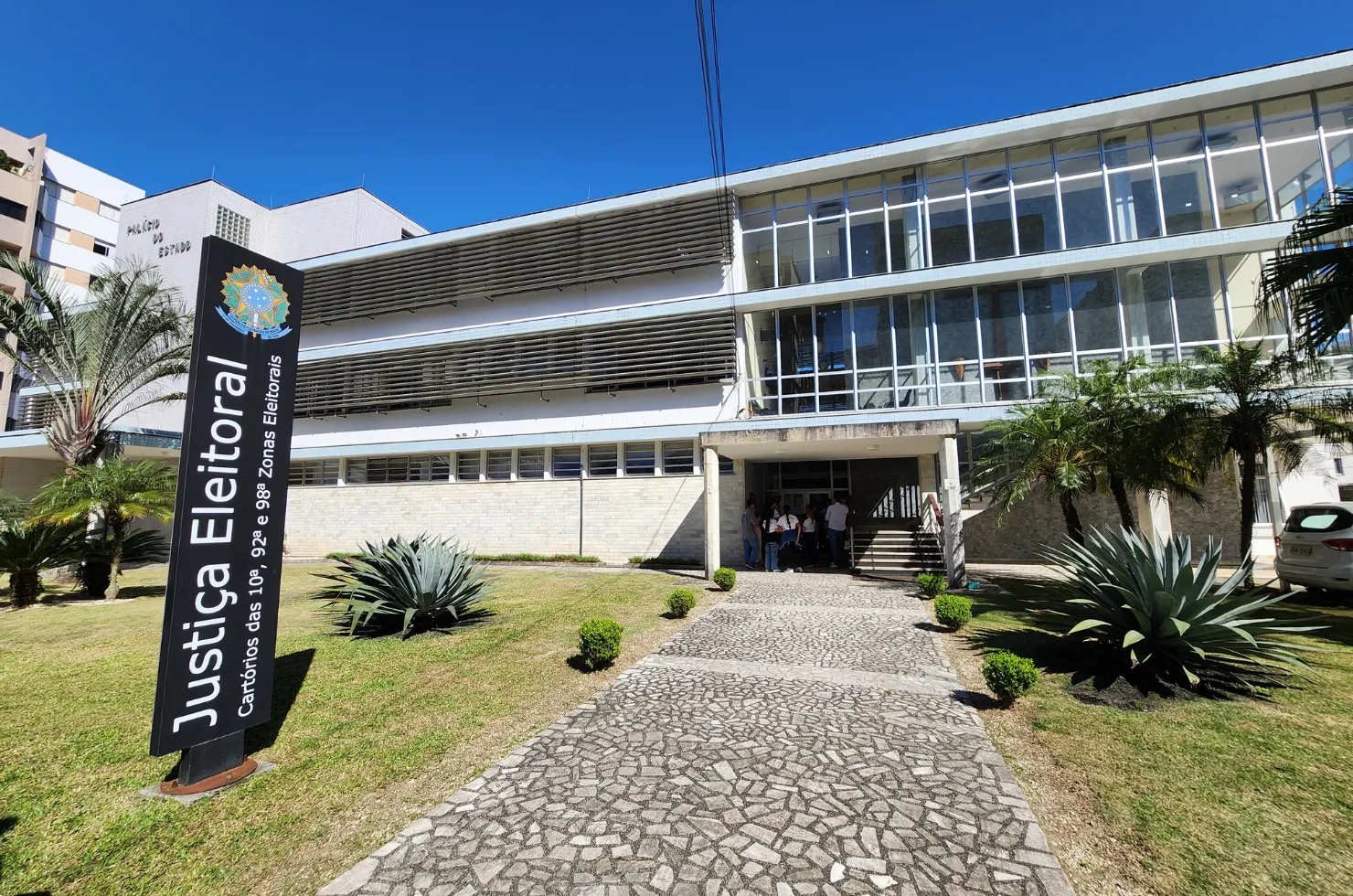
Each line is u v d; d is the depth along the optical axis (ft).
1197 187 46.88
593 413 60.49
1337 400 33.88
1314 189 44.65
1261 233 43.09
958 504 38.70
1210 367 36.81
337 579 36.47
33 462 78.54
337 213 84.38
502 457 64.13
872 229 54.08
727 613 31.68
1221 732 14.99
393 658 22.76
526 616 30.48
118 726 16.25
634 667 21.72
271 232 87.30
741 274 57.52
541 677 20.48
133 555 42.34
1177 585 18.88
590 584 41.86
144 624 30.53
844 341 53.57
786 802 11.84
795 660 22.49
